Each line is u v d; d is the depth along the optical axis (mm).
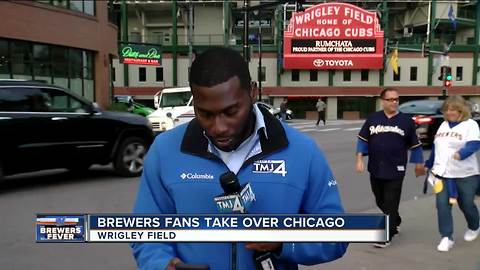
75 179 9953
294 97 47281
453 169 5176
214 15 47688
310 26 45938
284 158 1638
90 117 9312
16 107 8258
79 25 20938
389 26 54625
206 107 1482
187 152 1667
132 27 49094
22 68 18328
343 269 4602
